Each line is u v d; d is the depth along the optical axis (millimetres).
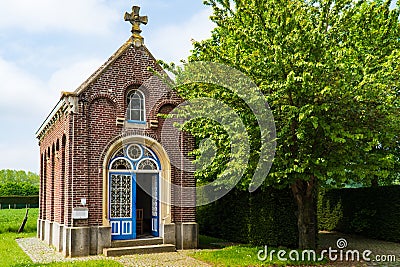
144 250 15828
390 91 13891
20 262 14164
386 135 13258
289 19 12383
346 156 13164
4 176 102188
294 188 15297
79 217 15461
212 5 14406
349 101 12930
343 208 23172
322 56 12617
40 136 24031
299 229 15141
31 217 35094
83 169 15789
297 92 12656
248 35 13102
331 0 13352
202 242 19422
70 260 14398
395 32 16625
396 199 19469
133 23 17500
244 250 15508
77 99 16000
